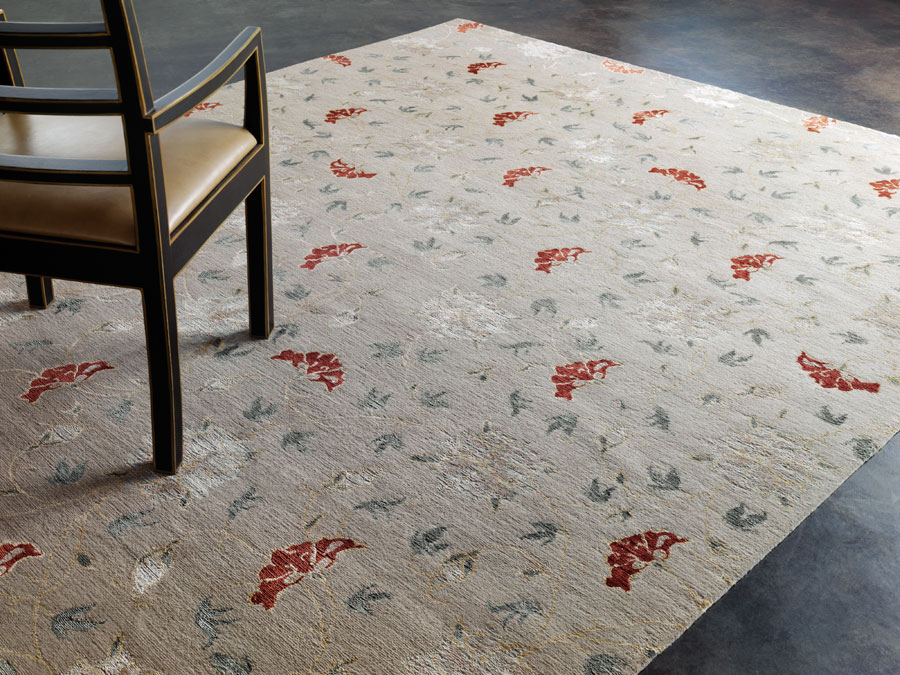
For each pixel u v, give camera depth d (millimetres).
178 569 1256
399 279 1987
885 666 1152
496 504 1379
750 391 1640
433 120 2850
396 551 1292
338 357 1720
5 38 1113
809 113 2982
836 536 1344
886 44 3779
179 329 1795
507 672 1115
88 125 1468
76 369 1661
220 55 1396
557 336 1793
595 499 1391
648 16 4125
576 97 3076
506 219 2252
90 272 1312
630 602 1218
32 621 1173
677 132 2799
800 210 2322
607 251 2113
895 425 1562
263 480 1417
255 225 1647
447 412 1576
